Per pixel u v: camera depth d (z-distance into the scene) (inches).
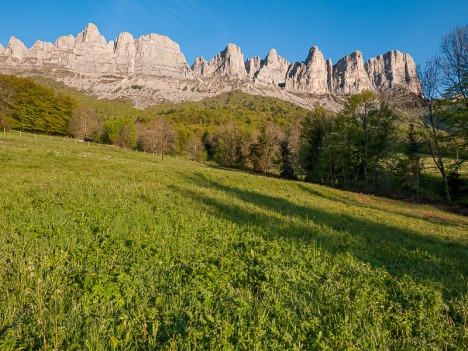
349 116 1825.8
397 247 443.8
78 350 141.9
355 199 1168.2
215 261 275.6
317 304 215.3
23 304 177.2
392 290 259.0
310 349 163.9
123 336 159.0
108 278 208.1
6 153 884.6
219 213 527.2
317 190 1176.2
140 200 523.2
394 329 196.4
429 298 236.7
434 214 1031.6
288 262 296.7
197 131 4992.6
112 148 2655.0
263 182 1138.7
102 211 403.5
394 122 1688.0
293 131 2645.2
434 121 1449.3
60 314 167.5
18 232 292.4
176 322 175.2
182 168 1160.2
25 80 3147.1
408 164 1668.3
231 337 165.6
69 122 3378.4
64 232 302.2
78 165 922.1
